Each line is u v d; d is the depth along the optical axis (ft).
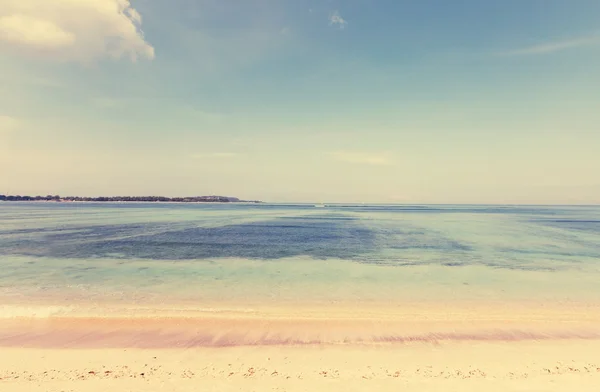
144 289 51.55
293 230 157.38
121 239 115.34
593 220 267.18
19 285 53.57
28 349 29.32
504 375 24.72
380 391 22.03
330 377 24.26
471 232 150.82
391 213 418.92
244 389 22.16
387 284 55.31
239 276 60.90
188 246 99.50
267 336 33.09
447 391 22.06
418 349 30.12
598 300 46.42
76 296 47.39
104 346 30.25
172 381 23.29
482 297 47.91
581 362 27.30
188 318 38.17
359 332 34.32
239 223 206.59
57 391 21.33
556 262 75.41
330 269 67.41
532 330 35.04
